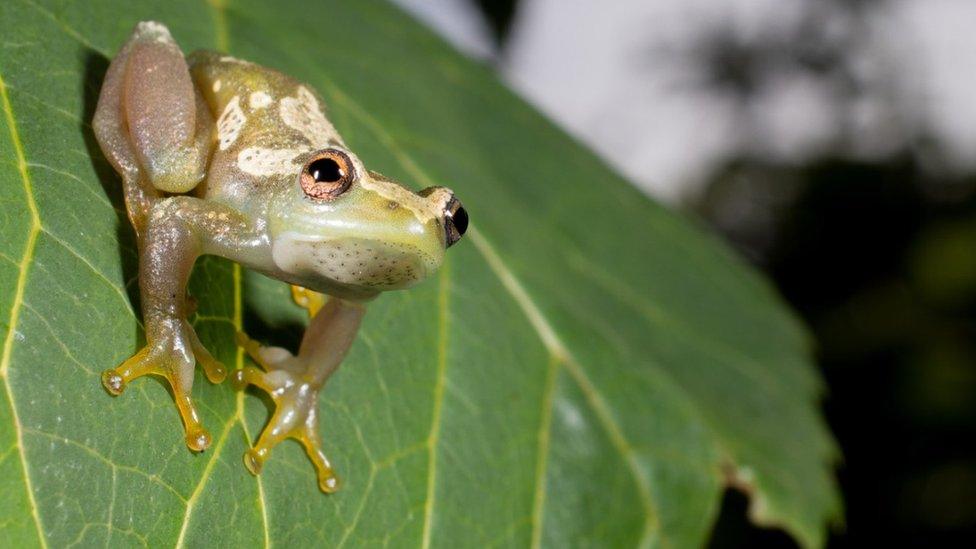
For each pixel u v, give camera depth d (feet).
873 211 1.31
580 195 0.62
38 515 0.33
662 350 0.55
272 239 0.37
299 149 0.38
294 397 0.38
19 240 0.35
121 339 0.36
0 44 0.37
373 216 0.36
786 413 0.59
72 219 0.36
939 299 1.17
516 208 0.54
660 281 0.61
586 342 0.50
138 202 0.37
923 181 1.34
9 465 0.33
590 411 0.49
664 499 0.49
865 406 1.11
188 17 0.46
